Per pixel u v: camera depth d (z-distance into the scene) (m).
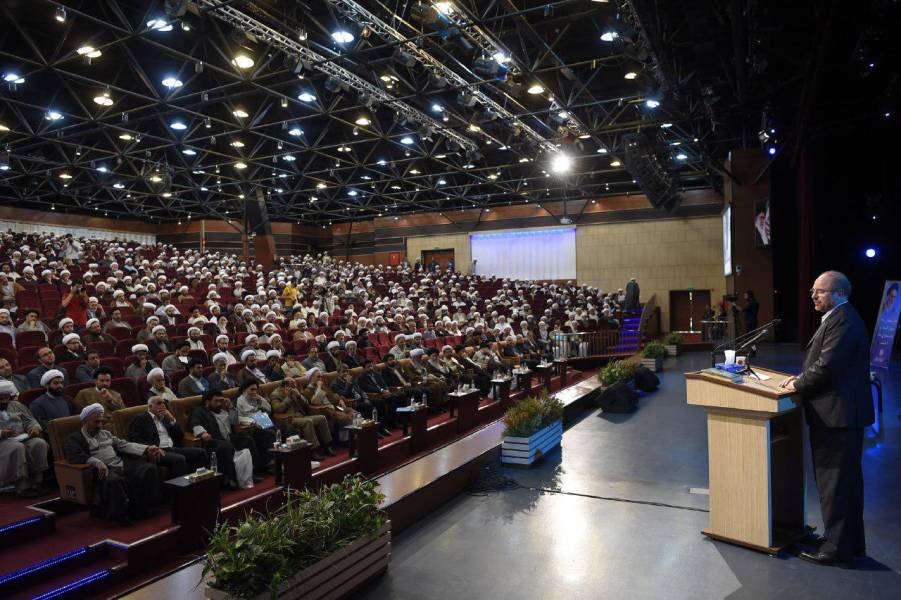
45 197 28.45
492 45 10.90
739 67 10.34
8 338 7.76
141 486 4.52
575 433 7.68
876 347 11.56
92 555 3.95
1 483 4.59
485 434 6.94
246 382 6.30
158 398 5.34
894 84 10.45
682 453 6.51
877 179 15.05
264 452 5.82
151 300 12.27
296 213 31.92
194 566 3.70
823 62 9.50
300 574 3.12
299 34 10.52
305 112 16.88
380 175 25.00
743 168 17.02
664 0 8.98
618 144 18.55
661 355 13.04
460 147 19.22
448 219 30.05
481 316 17.81
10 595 3.50
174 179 25.70
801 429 4.07
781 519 4.12
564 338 14.39
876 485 5.06
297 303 14.64
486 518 4.74
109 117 14.59
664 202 21.88
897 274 14.99
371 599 3.44
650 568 3.71
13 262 14.67
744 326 14.16
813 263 14.80
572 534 4.33
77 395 5.56
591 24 11.20
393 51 11.81
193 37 11.79
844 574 3.50
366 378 8.26
